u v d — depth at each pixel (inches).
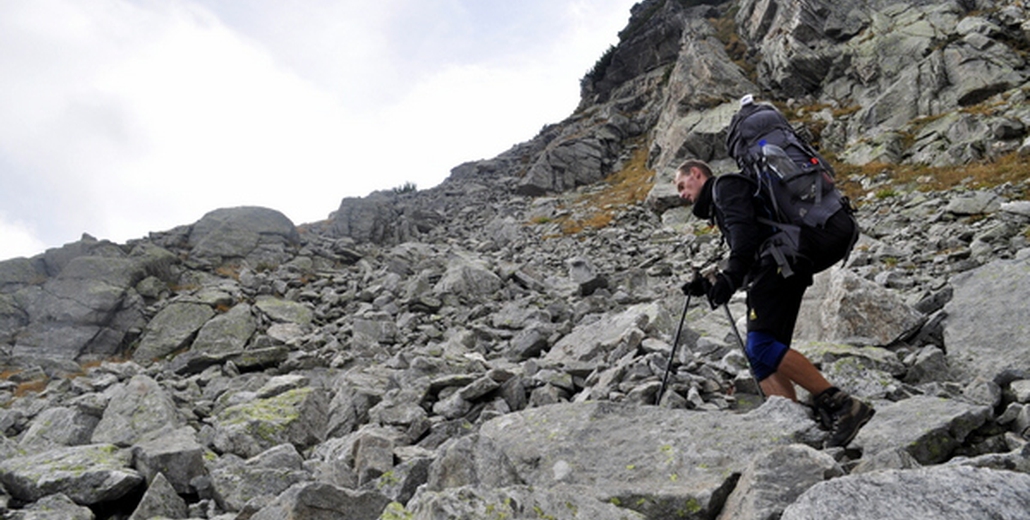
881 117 1117.1
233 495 192.4
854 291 285.1
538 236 1072.8
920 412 170.6
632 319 335.0
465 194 1595.7
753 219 165.0
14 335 596.4
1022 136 865.5
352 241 1013.8
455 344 429.7
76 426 293.9
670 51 1913.1
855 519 93.0
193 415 331.3
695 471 147.7
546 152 1609.3
